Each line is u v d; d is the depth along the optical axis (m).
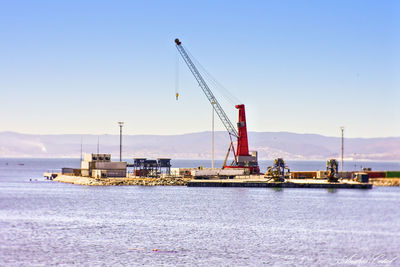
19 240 91.38
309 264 76.69
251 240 92.69
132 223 110.81
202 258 79.56
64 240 91.62
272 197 164.62
